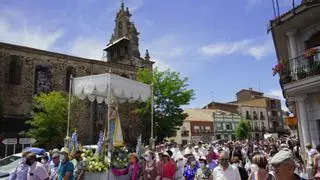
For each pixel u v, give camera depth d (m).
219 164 7.81
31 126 34.34
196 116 73.00
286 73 15.95
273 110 91.31
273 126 89.94
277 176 3.41
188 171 11.11
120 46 47.78
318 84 14.14
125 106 42.75
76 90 13.76
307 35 16.14
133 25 48.97
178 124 40.06
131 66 44.38
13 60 35.00
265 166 6.53
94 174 10.63
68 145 13.45
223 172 7.69
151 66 48.91
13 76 34.97
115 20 51.28
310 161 11.26
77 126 37.91
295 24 16.11
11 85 34.50
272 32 16.92
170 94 39.28
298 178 3.60
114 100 12.67
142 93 14.82
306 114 15.89
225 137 75.38
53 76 37.66
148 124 40.81
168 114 39.50
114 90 12.82
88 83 13.23
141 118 42.09
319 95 15.35
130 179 11.40
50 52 37.38
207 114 75.31
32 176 8.28
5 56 34.38
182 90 39.97
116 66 42.91
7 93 34.12
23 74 35.47
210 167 9.77
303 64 15.25
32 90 35.78
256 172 6.61
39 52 36.66
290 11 15.36
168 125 39.06
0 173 12.55
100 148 11.51
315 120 15.58
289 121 19.66
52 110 31.23
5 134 32.56
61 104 31.67
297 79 15.25
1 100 33.31
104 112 41.00
